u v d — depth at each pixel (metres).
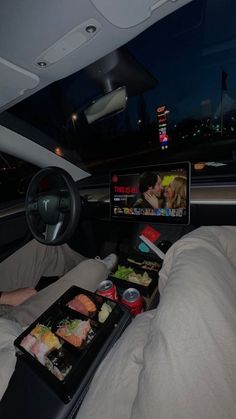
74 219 1.15
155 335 0.59
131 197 1.57
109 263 1.50
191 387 0.46
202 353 0.50
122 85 1.45
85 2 0.73
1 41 0.92
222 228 1.01
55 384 0.64
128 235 1.72
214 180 1.59
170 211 1.43
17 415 0.62
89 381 0.69
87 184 2.08
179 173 1.39
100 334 0.78
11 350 0.76
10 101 1.40
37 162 1.78
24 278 1.61
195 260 0.75
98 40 0.94
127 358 0.64
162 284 0.96
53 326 0.86
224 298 0.61
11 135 1.55
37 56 1.02
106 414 0.52
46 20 0.81
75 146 2.00
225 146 2.10
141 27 0.89
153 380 0.49
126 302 1.04
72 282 1.20
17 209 1.82
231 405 0.43
